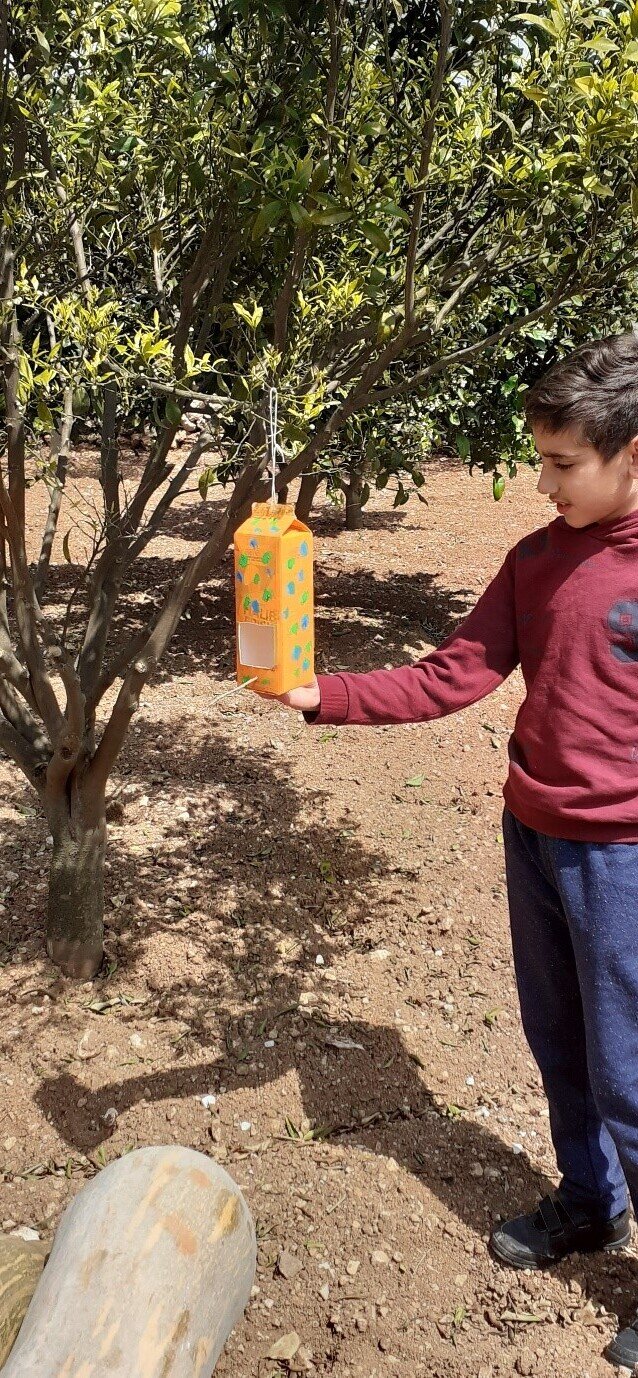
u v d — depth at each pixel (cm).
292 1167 244
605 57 182
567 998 201
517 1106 266
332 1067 274
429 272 255
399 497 518
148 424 337
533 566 182
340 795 420
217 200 251
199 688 543
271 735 479
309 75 228
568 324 278
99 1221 155
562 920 194
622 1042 181
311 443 241
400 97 262
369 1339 205
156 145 252
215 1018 289
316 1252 223
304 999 299
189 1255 154
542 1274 220
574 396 158
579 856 179
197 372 226
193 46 259
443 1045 285
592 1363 201
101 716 492
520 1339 206
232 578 771
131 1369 138
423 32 287
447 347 296
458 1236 228
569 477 165
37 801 403
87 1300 145
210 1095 263
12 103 224
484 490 1150
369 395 236
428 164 207
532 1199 238
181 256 299
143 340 220
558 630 176
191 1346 147
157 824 389
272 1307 211
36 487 998
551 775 181
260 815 399
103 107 220
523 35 235
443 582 784
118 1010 290
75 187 241
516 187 220
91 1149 247
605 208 210
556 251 245
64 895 294
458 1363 201
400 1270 220
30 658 288
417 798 421
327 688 184
